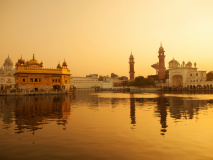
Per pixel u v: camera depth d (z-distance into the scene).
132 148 13.00
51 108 34.97
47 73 94.25
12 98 62.22
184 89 129.50
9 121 22.31
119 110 31.73
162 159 11.21
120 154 11.97
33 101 50.41
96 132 17.11
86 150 12.68
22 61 93.00
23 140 14.91
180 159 11.21
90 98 62.94
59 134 16.52
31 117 25.00
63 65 101.44
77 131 17.48
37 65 101.12
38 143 14.18
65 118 24.19
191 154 11.94
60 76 98.00
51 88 95.56
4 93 73.75
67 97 68.44
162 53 166.00
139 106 37.34
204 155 11.77
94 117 24.81
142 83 151.12
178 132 16.91
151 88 147.00
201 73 136.12
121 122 21.39
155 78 178.38
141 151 12.45
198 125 19.62
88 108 34.81
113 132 17.06
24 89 86.19
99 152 12.32
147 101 48.81
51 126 19.58
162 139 14.91
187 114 26.73
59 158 11.42
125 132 17.03
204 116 25.00
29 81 90.88
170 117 24.36
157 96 70.50
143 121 21.88
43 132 17.22
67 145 13.69
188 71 141.25
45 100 54.00
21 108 35.03
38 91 85.19
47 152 12.39
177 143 13.97
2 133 16.97
